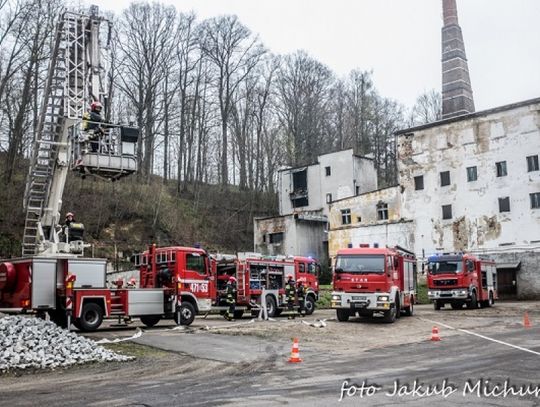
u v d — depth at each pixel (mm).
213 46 65688
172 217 50062
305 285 28344
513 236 44688
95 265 18188
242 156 65562
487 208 46375
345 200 54688
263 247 56812
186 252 21047
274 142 71375
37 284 16922
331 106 80250
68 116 16438
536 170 44188
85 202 44000
